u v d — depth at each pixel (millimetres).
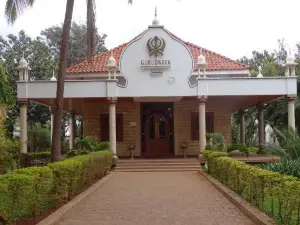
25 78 21062
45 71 30078
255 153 25703
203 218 8906
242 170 10914
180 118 25391
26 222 8148
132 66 21438
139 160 21781
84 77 24234
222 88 21078
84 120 25203
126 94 21328
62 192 10281
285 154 16062
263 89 20922
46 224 7730
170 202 11102
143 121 25562
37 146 30422
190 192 12977
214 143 21156
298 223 6848
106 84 21000
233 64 25078
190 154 25266
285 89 20859
